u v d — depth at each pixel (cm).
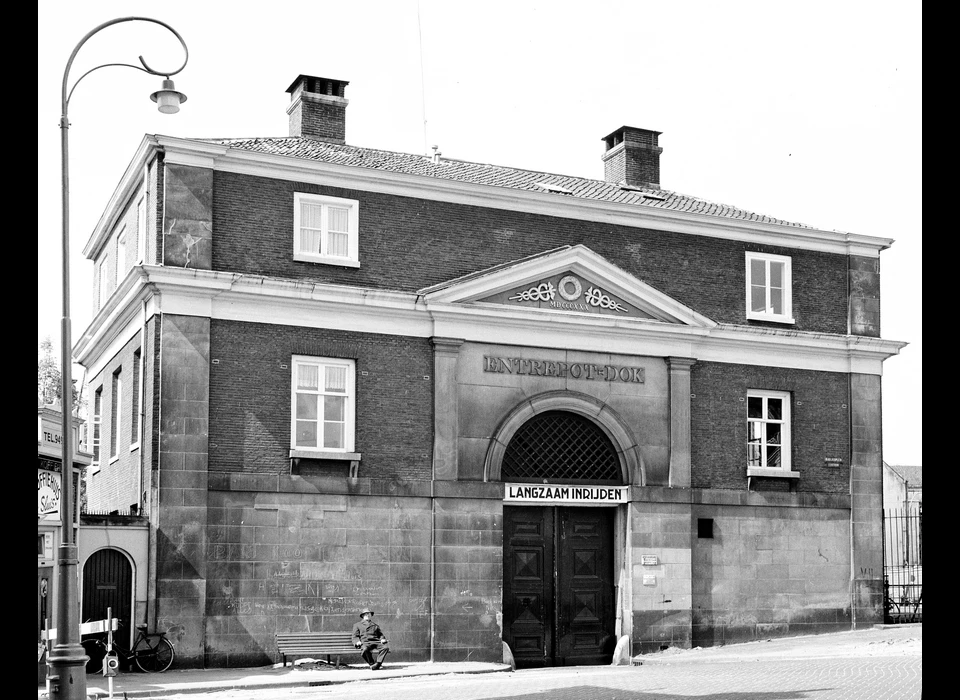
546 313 2655
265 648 2319
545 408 2652
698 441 2828
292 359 2436
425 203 2625
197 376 2327
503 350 2633
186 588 2256
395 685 2041
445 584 2495
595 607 2714
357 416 2480
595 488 2702
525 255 2712
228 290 2372
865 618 2947
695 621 2758
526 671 2403
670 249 2883
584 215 2786
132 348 2530
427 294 2545
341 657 2370
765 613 2838
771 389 2936
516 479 2638
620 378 2744
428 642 2470
